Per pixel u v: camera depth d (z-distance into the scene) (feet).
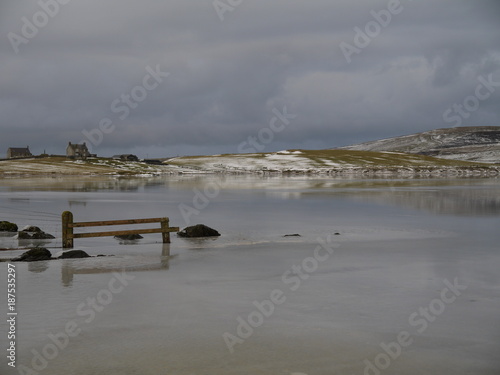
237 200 181.27
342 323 35.81
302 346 31.50
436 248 71.10
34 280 49.14
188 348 31.14
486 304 40.42
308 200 180.86
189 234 85.10
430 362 29.12
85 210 138.31
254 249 70.44
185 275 51.83
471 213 129.70
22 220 111.75
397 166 640.99
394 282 48.39
